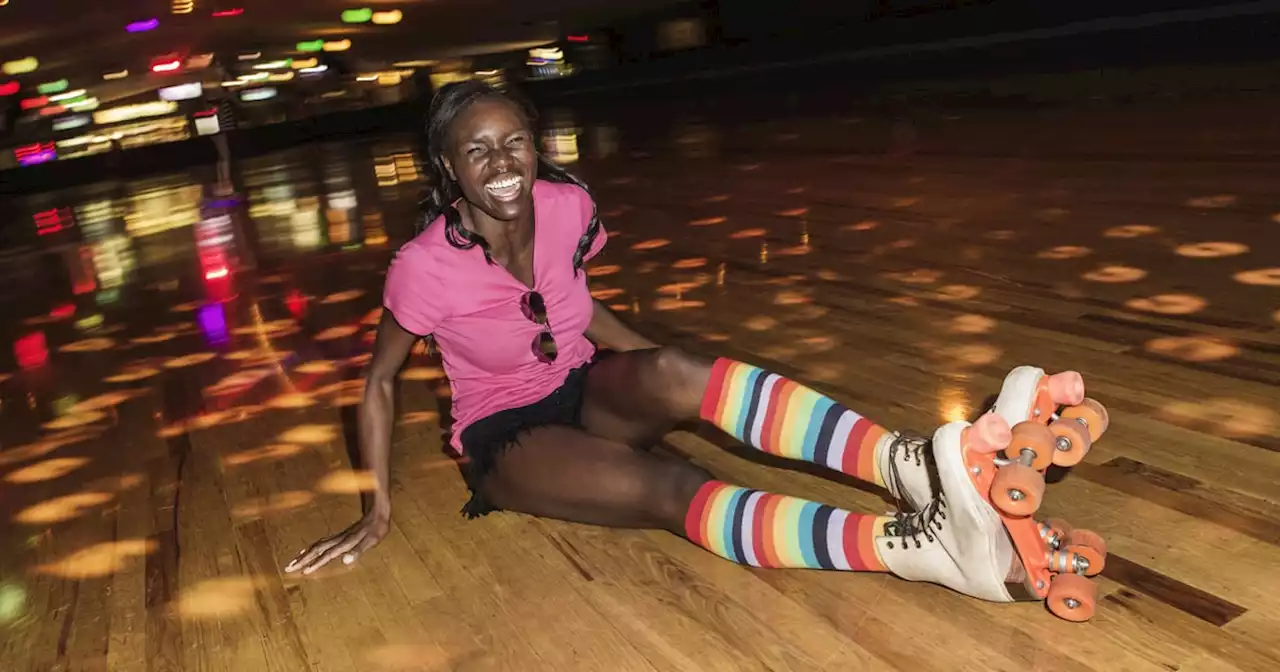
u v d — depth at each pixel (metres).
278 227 6.51
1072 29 8.69
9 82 15.28
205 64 17.06
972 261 3.32
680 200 5.38
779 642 1.49
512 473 1.74
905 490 1.46
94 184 12.34
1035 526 1.35
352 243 5.55
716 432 2.25
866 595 1.56
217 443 2.71
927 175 4.89
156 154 14.05
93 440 2.90
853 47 11.24
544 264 1.74
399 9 17.77
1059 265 3.12
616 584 1.70
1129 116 5.45
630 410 1.70
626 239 4.57
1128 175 4.14
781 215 4.57
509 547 1.88
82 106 16.05
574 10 16.55
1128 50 7.69
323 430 2.69
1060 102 6.38
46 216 9.51
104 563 2.08
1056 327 2.59
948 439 1.28
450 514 2.05
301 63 18.27
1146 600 1.45
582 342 1.86
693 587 1.66
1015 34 9.26
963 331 2.69
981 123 6.12
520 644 1.58
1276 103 5.06
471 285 1.69
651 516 1.68
